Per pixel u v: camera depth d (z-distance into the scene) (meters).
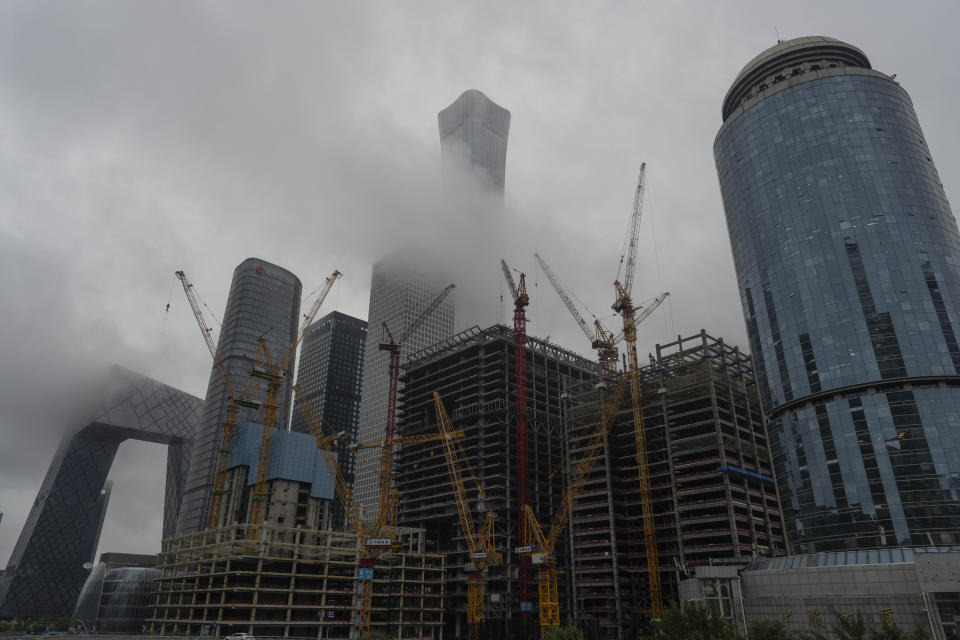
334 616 173.62
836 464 179.50
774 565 133.38
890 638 58.88
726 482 182.50
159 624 195.38
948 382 176.50
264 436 195.38
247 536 180.38
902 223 194.38
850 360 185.38
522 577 197.75
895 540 163.75
